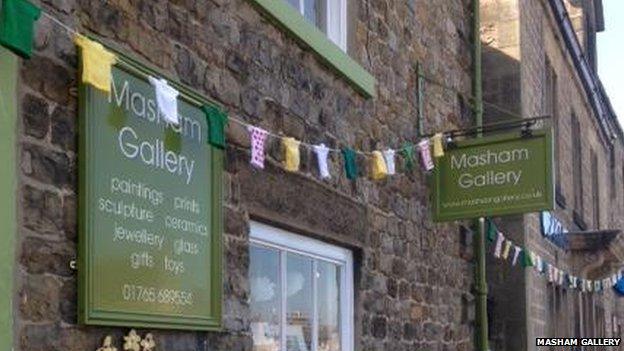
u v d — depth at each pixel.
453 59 9.05
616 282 14.77
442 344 8.20
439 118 8.49
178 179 4.43
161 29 4.46
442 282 8.32
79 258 3.74
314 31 5.95
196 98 4.62
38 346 3.54
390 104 7.34
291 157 5.30
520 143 7.77
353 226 6.46
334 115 6.32
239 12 5.18
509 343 10.47
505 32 11.03
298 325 5.90
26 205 3.53
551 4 13.17
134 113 4.13
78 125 3.79
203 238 4.62
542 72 12.90
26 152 3.54
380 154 6.57
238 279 5.00
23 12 3.31
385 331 6.95
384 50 7.29
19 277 3.47
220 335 4.80
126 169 4.05
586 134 18.06
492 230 9.12
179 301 4.37
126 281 3.99
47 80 3.66
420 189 7.91
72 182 3.77
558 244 13.63
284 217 5.48
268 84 5.46
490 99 10.97
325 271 6.32
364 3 6.96
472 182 7.91
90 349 3.81
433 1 8.53
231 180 4.99
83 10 3.92
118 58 3.96
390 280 7.12
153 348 4.18
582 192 17.03
